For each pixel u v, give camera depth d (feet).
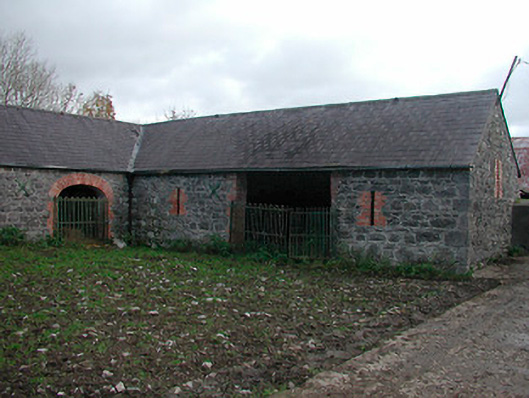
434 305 28.22
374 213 39.29
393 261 38.40
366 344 21.33
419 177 37.50
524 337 22.48
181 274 34.96
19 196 45.88
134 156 56.44
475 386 17.11
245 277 34.78
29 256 38.96
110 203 52.54
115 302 26.32
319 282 34.27
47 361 17.92
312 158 42.88
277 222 43.70
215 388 16.58
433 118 41.93
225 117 57.31
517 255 48.75
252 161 46.06
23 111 52.39
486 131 40.96
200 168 48.44
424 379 17.69
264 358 19.27
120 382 16.46
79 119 56.75
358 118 46.70
